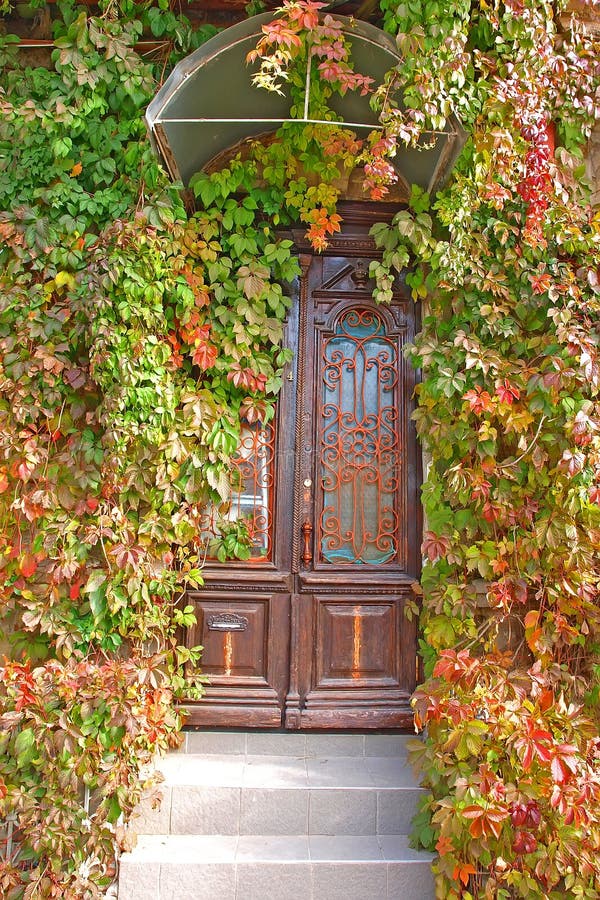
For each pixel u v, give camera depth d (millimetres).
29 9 3217
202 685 3174
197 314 3104
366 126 2742
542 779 2428
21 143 2889
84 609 2812
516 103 2834
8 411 2826
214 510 3248
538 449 2832
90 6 3150
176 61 3141
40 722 2559
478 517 2910
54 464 2857
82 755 2566
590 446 2795
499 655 2752
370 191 3311
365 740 3156
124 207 2875
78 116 2844
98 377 2760
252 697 3160
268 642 3207
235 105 3021
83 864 2619
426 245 3055
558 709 2531
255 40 2699
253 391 3203
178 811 2779
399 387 3439
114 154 2945
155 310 2869
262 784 2820
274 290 3219
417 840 2668
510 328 2910
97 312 2752
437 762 2580
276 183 3256
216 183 3154
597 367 2783
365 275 3461
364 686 3205
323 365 3424
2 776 2613
